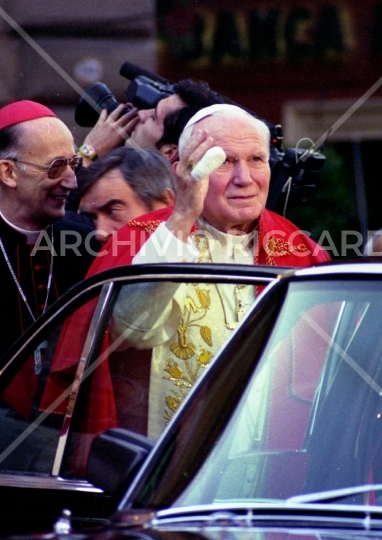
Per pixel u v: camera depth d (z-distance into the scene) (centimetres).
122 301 962
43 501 925
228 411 834
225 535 730
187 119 1557
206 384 848
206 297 1039
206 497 789
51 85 2392
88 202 1463
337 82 2939
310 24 2909
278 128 1648
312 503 784
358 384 859
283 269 906
